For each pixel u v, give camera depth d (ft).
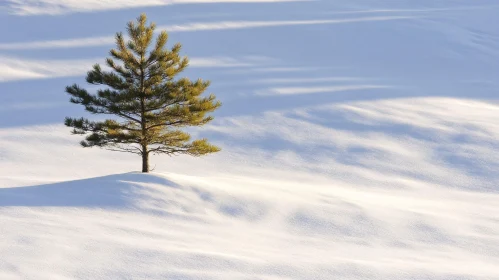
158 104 75.36
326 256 56.03
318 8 269.44
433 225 71.05
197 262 50.03
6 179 91.71
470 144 130.31
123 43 77.00
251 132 135.44
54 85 159.84
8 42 192.65
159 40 77.05
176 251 52.08
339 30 232.12
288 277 48.55
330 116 145.89
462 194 102.42
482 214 79.46
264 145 129.08
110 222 60.34
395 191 103.50
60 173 107.65
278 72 182.19
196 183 75.31
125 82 76.84
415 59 207.41
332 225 68.74
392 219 72.23
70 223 58.49
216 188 75.15
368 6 280.51
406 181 110.42
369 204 78.48
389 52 212.84
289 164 119.03
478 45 223.71
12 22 212.23
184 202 69.67
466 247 64.49
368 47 216.74
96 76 76.23
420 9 278.05
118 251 50.96
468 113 153.07
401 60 205.77
